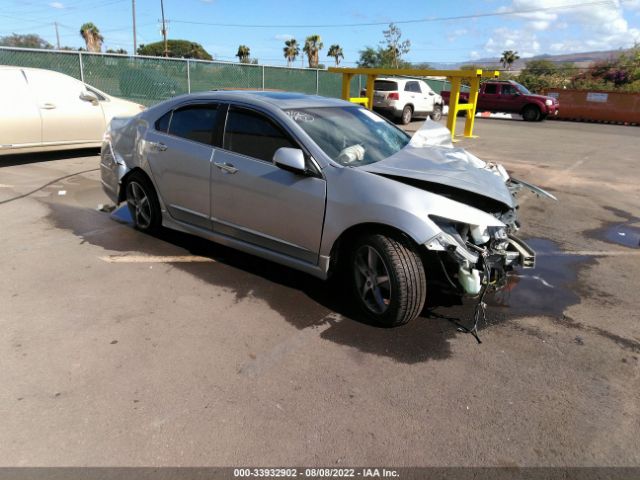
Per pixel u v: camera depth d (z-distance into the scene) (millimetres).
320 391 2822
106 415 2564
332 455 2363
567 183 9016
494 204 3574
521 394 2867
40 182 7555
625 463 2381
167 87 16016
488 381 2979
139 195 5230
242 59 66562
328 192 3586
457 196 3525
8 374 2865
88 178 7926
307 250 3811
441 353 3260
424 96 20625
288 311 3742
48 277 4184
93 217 5859
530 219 6633
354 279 3648
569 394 2883
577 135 18094
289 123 3875
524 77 48969
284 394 2783
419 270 3312
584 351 3354
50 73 9219
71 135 9414
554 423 2637
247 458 2326
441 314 3797
